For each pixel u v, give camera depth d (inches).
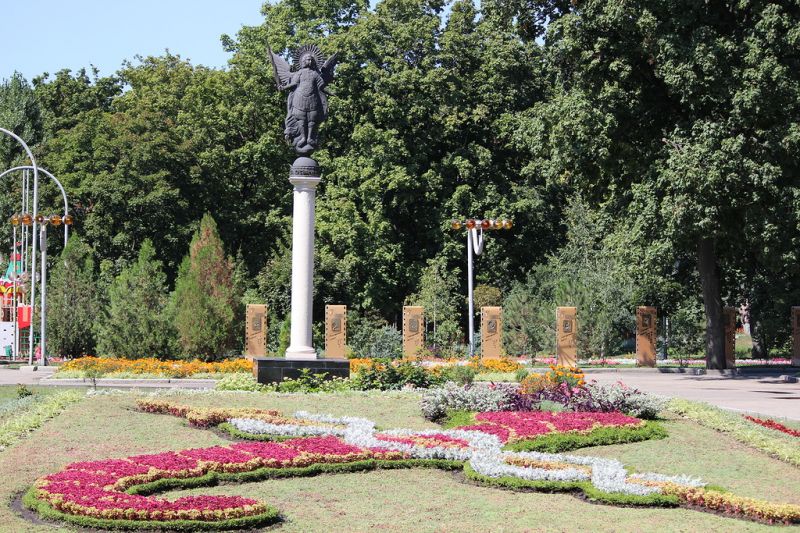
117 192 1985.7
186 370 1240.2
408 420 778.8
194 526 461.4
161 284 1417.3
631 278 1733.5
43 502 488.7
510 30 1600.6
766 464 650.8
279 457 597.6
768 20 1244.5
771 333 1940.2
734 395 1081.4
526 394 815.7
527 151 2107.5
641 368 1561.3
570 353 1501.0
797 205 1280.8
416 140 2079.2
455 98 2049.7
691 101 1290.6
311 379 975.6
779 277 1852.9
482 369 1347.2
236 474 569.3
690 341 1856.5
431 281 1815.9
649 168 1350.9
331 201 1989.4
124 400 827.4
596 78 1371.8
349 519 489.4
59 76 2539.4
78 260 1566.2
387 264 2009.1
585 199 1585.9
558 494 553.9
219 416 738.8
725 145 1238.9
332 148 2111.2
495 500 535.2
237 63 2134.6
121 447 642.8
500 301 1977.1
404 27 2059.5
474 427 711.1
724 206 1278.3
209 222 1491.1
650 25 1277.1
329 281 1934.1
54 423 712.4
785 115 1275.8
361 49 2046.0
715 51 1256.8
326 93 1066.7
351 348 1590.8
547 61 1487.5
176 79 2256.4
